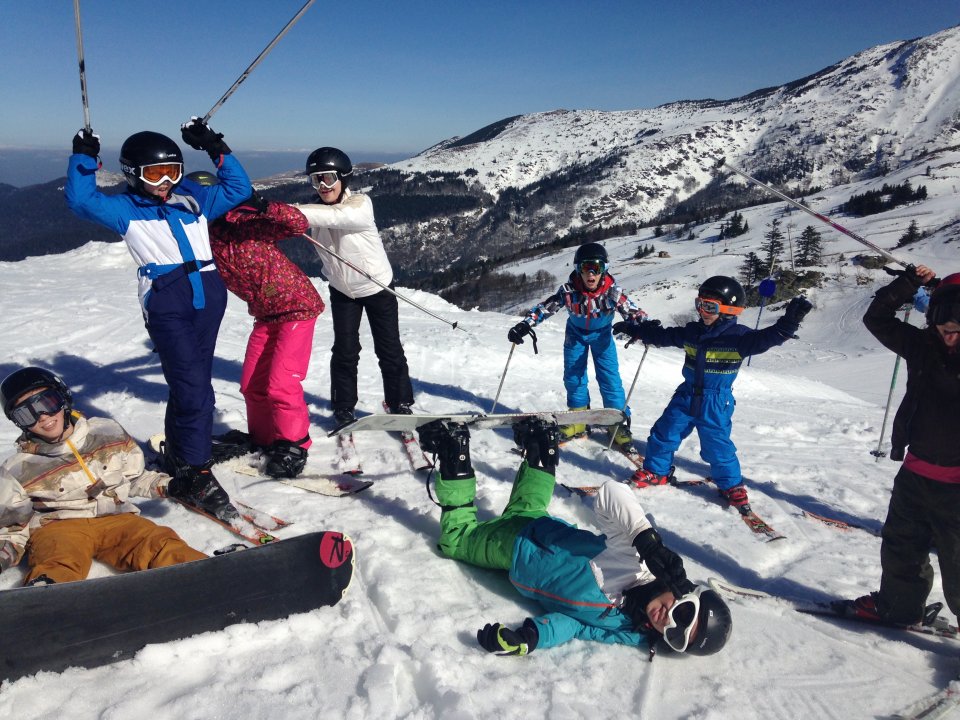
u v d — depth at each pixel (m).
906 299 2.70
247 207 3.77
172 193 3.33
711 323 4.12
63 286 11.50
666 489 4.58
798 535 4.00
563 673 2.52
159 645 2.38
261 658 2.44
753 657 2.69
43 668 2.23
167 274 3.28
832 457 5.73
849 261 87.56
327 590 2.76
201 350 3.45
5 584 2.77
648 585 2.64
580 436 5.51
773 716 2.37
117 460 3.10
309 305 4.05
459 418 3.38
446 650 2.52
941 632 2.93
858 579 3.46
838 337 58.84
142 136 3.14
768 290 3.96
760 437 6.43
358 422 3.21
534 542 2.97
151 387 6.07
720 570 3.50
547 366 8.63
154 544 2.82
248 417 4.40
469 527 3.30
